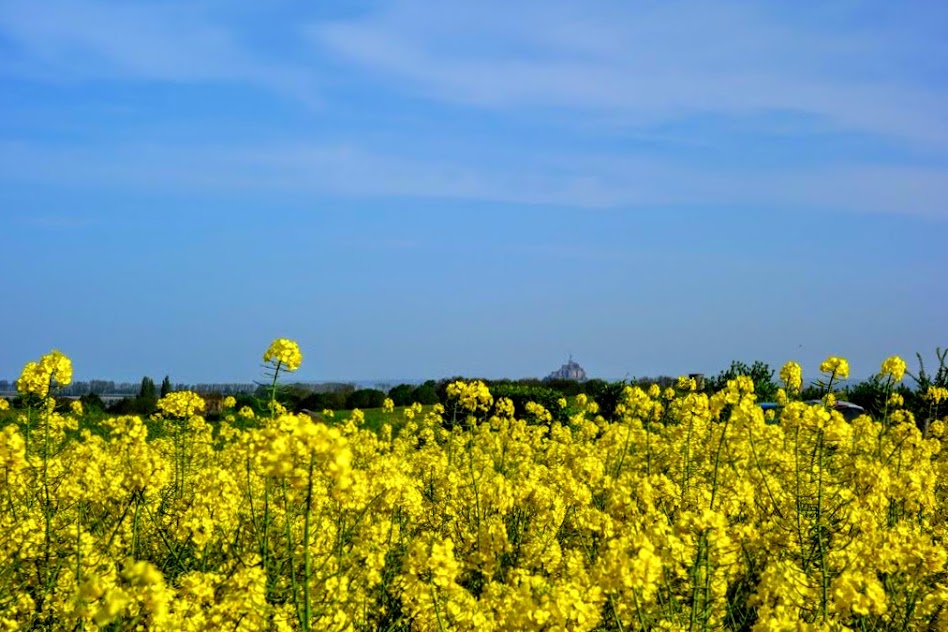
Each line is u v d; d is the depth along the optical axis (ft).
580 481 37.19
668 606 24.98
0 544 27.91
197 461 47.39
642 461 46.78
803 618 24.77
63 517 31.55
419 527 36.86
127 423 44.80
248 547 30.45
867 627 24.97
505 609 22.24
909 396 64.90
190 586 23.68
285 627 23.26
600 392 86.84
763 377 85.87
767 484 33.58
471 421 41.68
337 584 26.08
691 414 38.75
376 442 51.42
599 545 30.19
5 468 23.41
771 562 28.32
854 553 27.20
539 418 63.41
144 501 30.01
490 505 34.71
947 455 46.06
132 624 20.04
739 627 26.63
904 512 35.32
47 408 37.76
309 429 19.62
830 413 30.78
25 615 25.72
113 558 28.37
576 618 19.93
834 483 30.50
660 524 24.02
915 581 25.98
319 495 26.73
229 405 62.59
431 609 24.59
